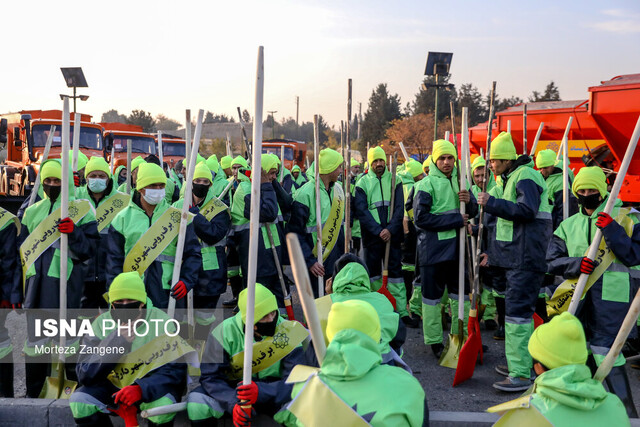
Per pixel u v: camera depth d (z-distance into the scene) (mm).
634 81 10695
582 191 4270
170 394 3740
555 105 13375
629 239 3988
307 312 2771
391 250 6641
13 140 17172
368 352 2725
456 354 5621
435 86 17609
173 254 4578
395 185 6543
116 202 5957
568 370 2617
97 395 3777
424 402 2785
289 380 3129
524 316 4930
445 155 5570
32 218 4898
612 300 4133
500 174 5340
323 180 6320
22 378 5410
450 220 5523
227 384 3730
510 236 5047
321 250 5984
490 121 5250
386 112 89688
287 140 27703
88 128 16266
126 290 3773
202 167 5773
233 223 6102
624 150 11258
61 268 4520
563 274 4348
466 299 5863
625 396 3965
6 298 4684
